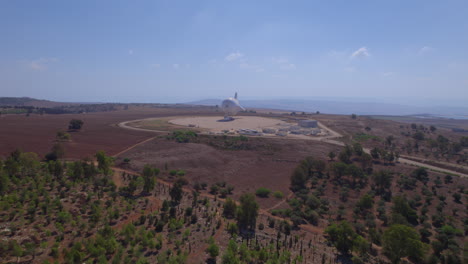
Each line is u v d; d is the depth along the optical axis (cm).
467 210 5809
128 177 6950
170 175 7625
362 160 9038
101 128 15450
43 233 3675
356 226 4753
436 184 7431
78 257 3039
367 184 7462
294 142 12638
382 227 4966
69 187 5478
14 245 3131
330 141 13650
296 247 3928
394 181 7788
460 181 7781
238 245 3800
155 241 3722
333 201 6184
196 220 4566
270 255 3497
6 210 4162
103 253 3244
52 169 6025
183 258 3231
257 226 4622
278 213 5288
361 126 19025
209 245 3709
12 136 11575
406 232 3491
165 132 14675
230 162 9306
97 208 4397
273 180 7625
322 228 4769
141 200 5397
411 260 3856
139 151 10069
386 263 3647
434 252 4078
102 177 6500
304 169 7581
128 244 3603
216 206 5416
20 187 5244
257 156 10169
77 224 4022
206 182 7256
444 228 4781
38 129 13938
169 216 4622
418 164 10069
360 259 3597
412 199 6272
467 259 3647
